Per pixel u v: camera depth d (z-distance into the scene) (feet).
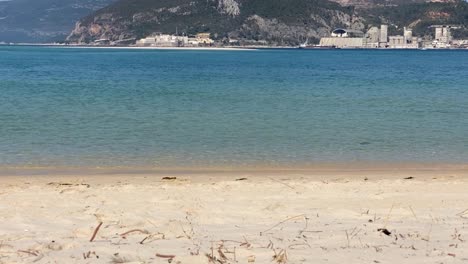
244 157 60.13
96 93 135.03
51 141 67.62
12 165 54.60
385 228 30.17
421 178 48.67
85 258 24.81
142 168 54.08
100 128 78.23
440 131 78.07
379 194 40.34
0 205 36.14
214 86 164.45
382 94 136.46
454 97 128.16
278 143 68.49
